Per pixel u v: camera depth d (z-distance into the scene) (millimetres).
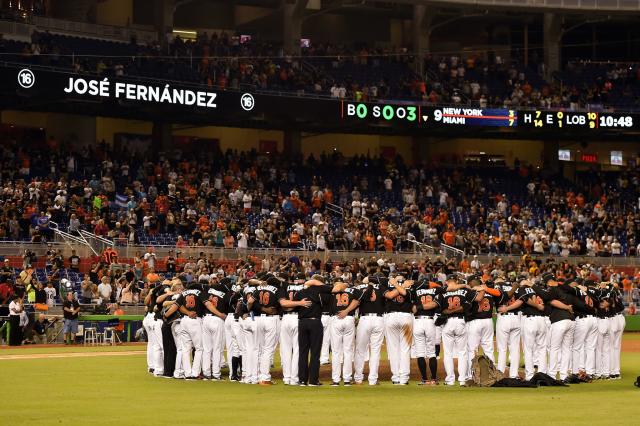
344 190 61000
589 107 67750
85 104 57594
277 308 23203
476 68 73062
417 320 23719
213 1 74875
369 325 23531
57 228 47219
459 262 52406
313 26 79188
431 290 23578
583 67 75750
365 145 74938
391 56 72438
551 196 67000
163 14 68750
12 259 44125
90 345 39312
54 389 21328
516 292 24719
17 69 50875
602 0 70438
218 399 19531
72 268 44531
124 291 42188
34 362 29406
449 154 75750
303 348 23047
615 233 61844
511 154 76438
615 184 70812
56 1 67938
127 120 66625
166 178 56719
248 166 62562
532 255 55406
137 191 53250
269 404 18656
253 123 65875
